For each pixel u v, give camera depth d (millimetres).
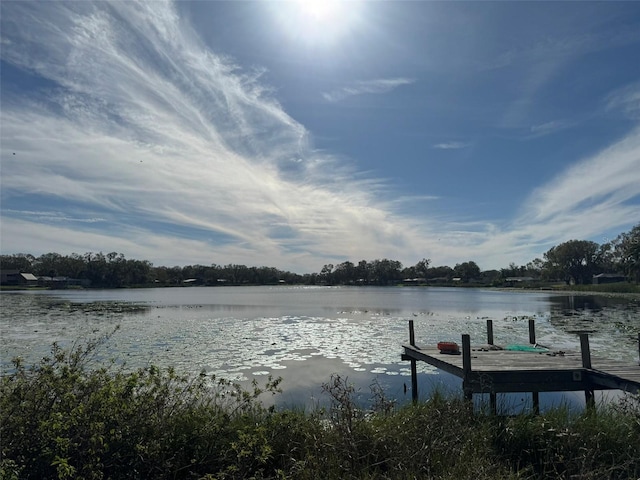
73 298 54781
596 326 22328
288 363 12555
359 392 9258
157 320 25672
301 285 160125
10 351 14336
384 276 150125
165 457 3701
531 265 123188
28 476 3145
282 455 4195
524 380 6695
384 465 4070
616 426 5098
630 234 81750
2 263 117625
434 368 11859
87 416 3400
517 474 3998
